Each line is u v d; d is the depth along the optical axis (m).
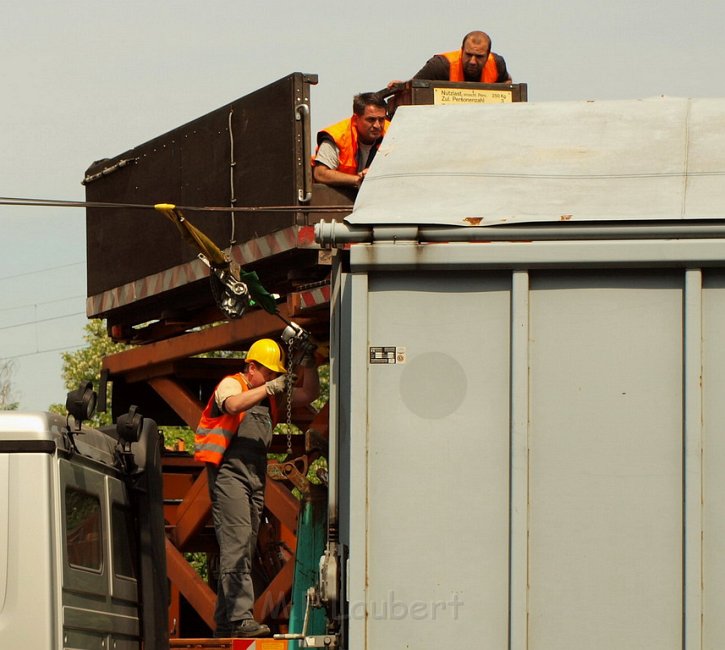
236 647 8.43
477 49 12.64
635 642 6.85
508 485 7.00
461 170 7.88
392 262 7.09
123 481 9.12
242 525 10.21
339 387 7.75
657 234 7.00
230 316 9.82
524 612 6.87
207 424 10.36
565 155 7.98
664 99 8.60
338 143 11.30
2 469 7.34
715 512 6.86
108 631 8.34
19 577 7.25
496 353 7.08
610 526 6.91
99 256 13.52
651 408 6.96
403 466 7.04
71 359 42.00
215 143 11.71
